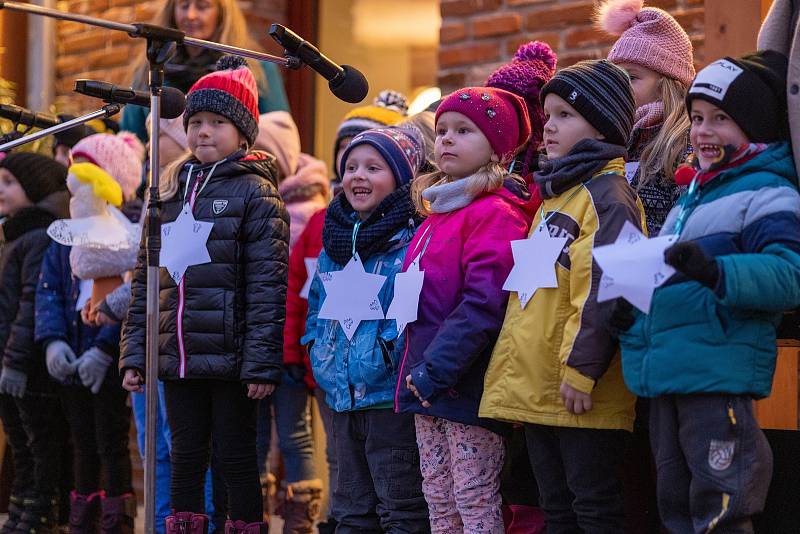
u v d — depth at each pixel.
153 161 4.99
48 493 7.12
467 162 5.20
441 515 5.06
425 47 10.41
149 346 4.93
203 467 5.82
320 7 10.26
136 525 8.21
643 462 5.18
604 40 7.66
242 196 5.81
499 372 4.75
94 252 6.72
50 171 7.42
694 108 4.33
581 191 4.70
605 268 4.12
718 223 4.16
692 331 4.09
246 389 5.73
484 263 4.94
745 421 4.04
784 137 4.37
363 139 5.65
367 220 5.55
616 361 4.55
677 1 7.28
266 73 7.85
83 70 10.80
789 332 4.55
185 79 7.64
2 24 10.77
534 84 5.65
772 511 4.50
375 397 5.29
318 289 5.89
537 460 4.77
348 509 5.50
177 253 5.79
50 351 6.83
